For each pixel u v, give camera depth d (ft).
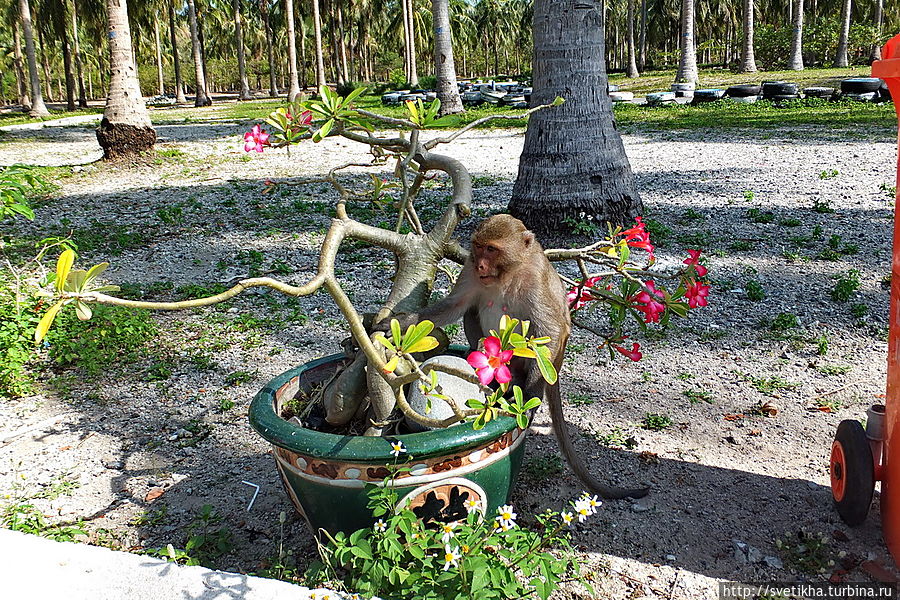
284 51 240.73
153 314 23.98
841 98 87.15
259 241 33.12
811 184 40.88
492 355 8.46
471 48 318.24
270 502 13.55
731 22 216.13
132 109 55.06
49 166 56.18
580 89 29.58
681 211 35.81
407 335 8.79
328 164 55.83
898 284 10.64
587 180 30.09
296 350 21.07
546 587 9.04
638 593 10.91
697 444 15.23
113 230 35.91
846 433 11.99
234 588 9.51
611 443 15.31
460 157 57.52
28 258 30.14
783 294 24.03
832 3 192.24
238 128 87.66
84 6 147.74
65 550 10.35
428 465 9.96
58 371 19.90
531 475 13.98
